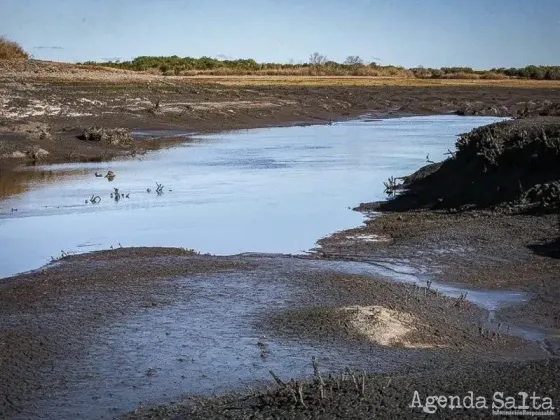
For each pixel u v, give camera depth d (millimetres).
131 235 17703
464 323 11273
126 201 22047
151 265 14312
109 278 13359
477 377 7504
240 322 10867
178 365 9312
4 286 12961
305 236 17531
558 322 11469
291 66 97500
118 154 33000
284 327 10555
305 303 11734
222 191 23844
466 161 22078
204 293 12383
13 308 11711
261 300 11953
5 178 26109
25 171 27844
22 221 19266
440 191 21547
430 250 15656
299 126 48906
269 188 24484
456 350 9820
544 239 15781
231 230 18234
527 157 20125
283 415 6801
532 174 19672
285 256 15312
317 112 54656
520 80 91062
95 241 17047
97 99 45094
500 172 20375
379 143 38375
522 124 23141
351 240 16969
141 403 8211
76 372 9156
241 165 29969
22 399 8422
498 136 21984
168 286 12820
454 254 15281
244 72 87312
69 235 17656
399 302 11945
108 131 35406
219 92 55188
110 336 10383
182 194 23266
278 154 33688
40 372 9172
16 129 33812
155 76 61781
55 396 8484
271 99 55625
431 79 92062
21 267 14750
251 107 51844
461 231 16906
